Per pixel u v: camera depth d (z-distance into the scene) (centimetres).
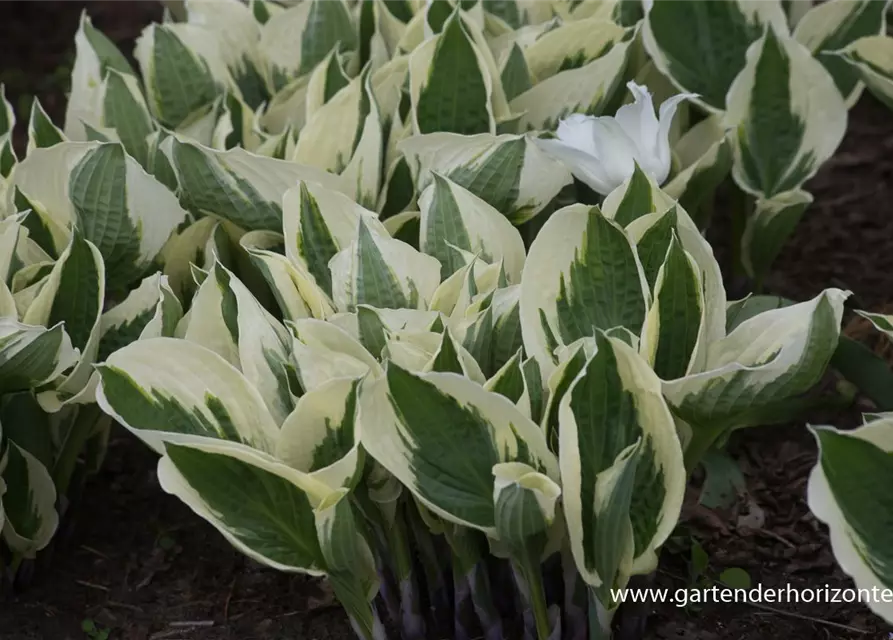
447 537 67
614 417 61
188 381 63
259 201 76
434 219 70
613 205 68
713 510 83
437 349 63
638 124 72
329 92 83
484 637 73
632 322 65
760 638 74
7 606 79
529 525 60
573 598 69
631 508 62
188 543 84
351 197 77
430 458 61
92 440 82
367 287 67
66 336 67
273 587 80
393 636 74
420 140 75
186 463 60
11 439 74
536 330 65
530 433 60
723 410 64
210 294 67
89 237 75
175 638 77
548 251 64
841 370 79
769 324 65
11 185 77
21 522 76
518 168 75
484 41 81
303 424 62
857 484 58
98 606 79
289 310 68
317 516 59
